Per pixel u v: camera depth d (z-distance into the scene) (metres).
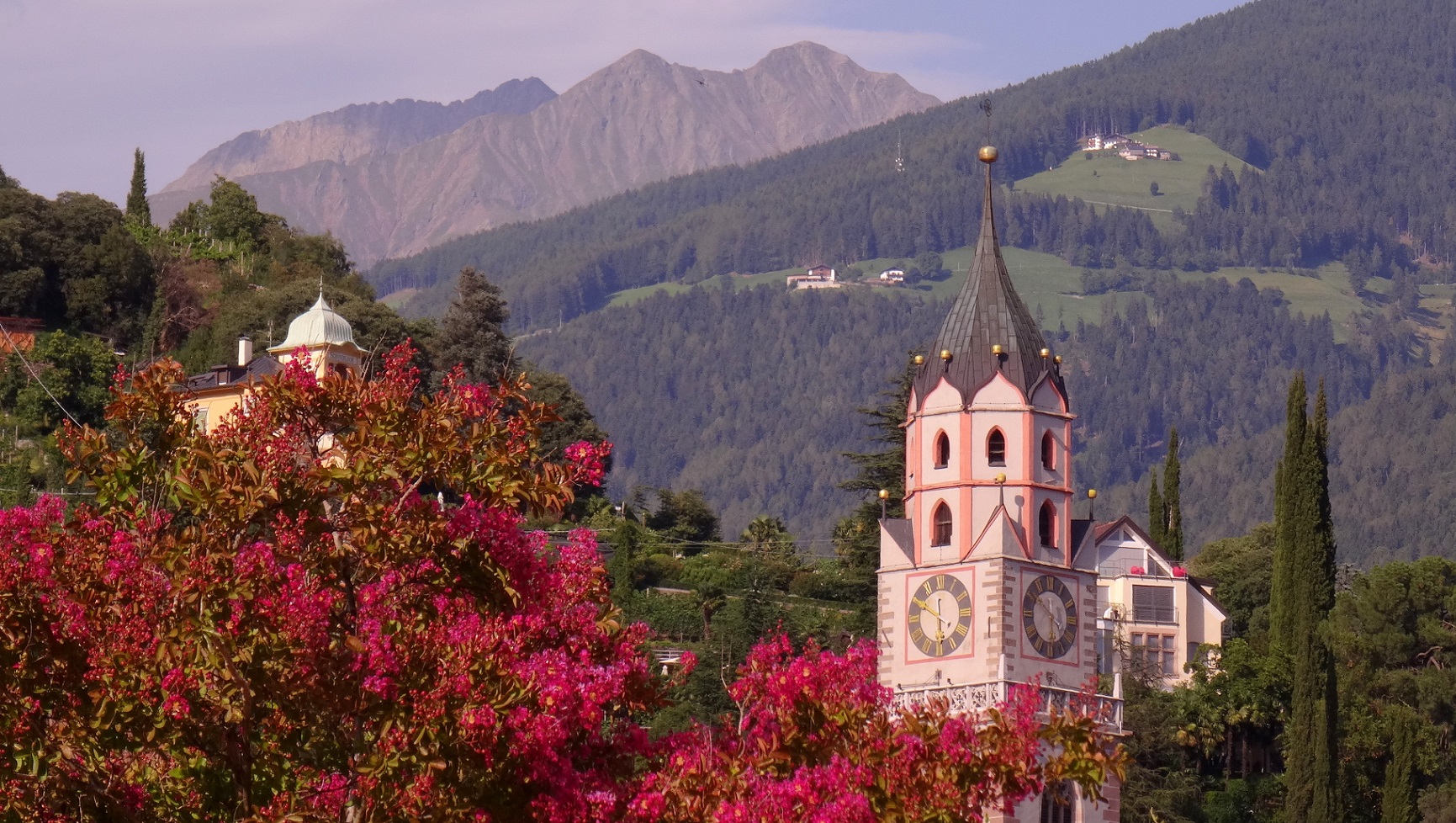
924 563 105.12
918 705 51.09
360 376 46.69
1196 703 152.62
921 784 46.84
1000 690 101.00
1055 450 105.81
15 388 183.75
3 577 41.44
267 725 44.19
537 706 42.28
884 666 105.25
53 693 42.25
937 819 46.41
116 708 41.75
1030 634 103.00
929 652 104.25
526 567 45.94
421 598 45.03
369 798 42.22
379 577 45.19
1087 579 105.12
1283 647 159.75
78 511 43.97
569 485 46.66
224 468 43.59
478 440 45.62
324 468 43.50
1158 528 194.50
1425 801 147.38
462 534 45.12
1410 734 138.25
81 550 42.94
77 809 42.25
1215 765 153.00
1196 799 144.38
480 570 45.53
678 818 44.66
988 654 102.25
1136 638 170.38
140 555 42.88
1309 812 136.75
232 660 41.16
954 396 105.75
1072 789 102.25
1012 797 47.94
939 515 105.62
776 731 49.69
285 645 42.00
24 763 41.62
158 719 41.91
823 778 47.06
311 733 44.12
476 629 43.16
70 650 41.56
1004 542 103.12
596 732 46.34
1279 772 152.88
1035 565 103.62
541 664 43.12
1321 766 136.75
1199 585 177.88
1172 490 197.88
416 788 41.69
